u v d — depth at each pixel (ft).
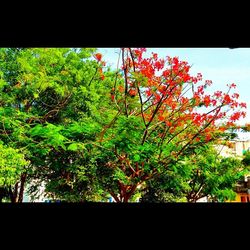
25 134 31.14
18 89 38.60
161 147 27.86
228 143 47.60
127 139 26.45
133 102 31.19
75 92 37.47
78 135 28.53
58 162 34.32
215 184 48.42
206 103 30.66
